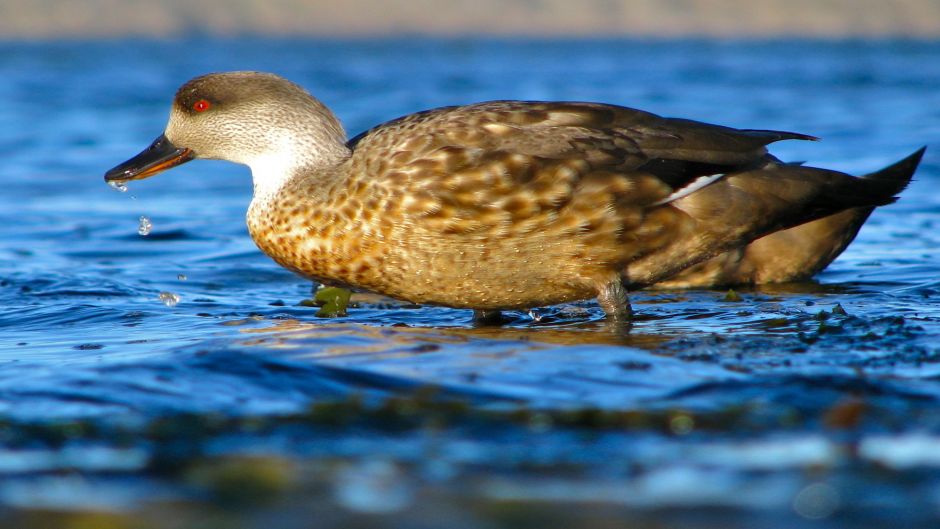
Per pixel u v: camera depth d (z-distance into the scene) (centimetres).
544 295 1131
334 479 678
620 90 3938
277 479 679
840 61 5444
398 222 1062
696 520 616
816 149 2584
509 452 720
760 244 1442
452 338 1023
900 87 4031
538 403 811
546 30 9650
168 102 3750
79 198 2228
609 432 753
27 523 620
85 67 5169
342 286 1145
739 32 8988
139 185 2430
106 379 873
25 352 1023
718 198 1088
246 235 1867
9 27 8756
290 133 1148
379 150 1083
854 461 696
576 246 1083
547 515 624
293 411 804
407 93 3875
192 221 1992
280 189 1130
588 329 1107
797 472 680
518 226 1062
